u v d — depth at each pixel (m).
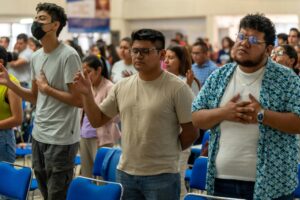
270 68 2.78
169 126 3.22
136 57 3.16
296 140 2.84
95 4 10.11
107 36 16.16
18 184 3.50
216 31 16.47
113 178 3.99
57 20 3.84
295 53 4.79
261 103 2.73
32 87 4.05
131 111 3.24
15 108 4.11
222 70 2.89
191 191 4.58
